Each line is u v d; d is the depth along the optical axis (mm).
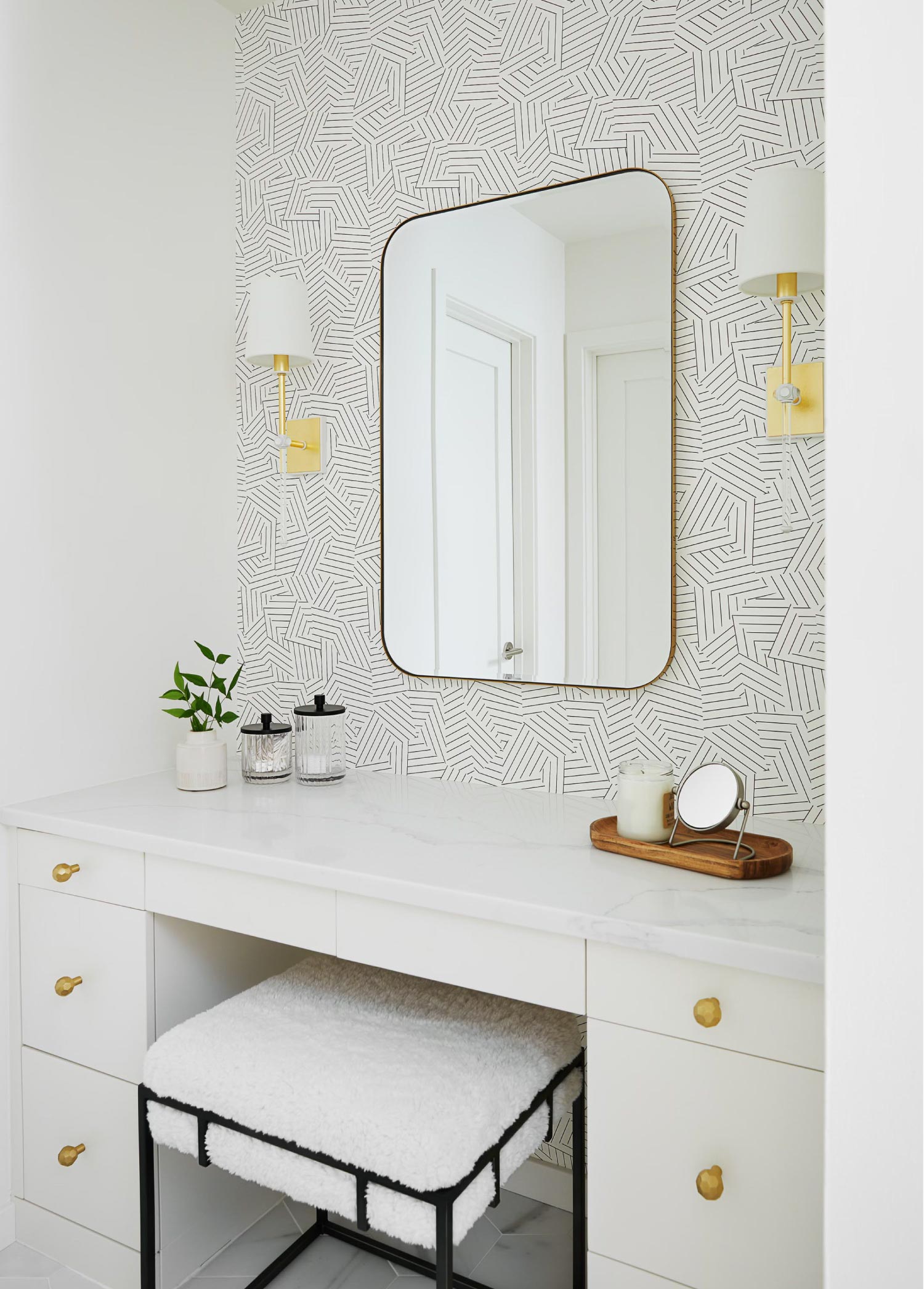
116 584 1964
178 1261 1683
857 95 623
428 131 1926
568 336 1757
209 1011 1521
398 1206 1192
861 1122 638
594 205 1728
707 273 1647
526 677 1835
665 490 1681
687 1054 1155
